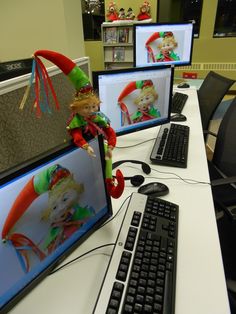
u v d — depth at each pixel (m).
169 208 0.80
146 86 1.14
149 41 1.81
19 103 0.69
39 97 0.69
